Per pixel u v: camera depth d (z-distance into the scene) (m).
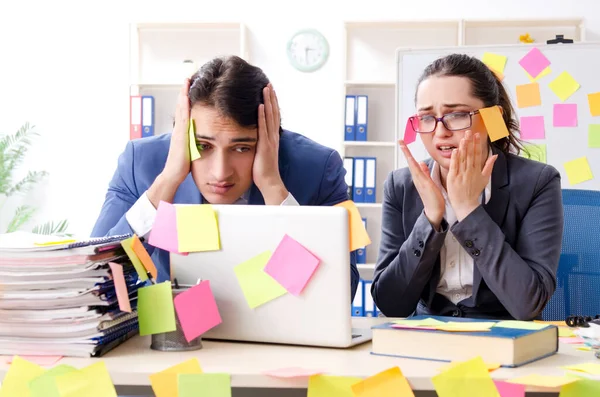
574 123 3.95
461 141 1.62
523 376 1.06
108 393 1.07
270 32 4.94
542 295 1.62
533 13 4.80
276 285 1.28
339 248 1.25
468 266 1.72
